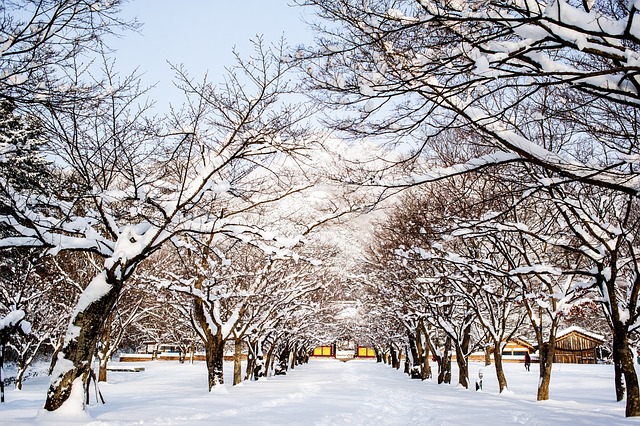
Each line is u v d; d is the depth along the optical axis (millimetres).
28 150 11180
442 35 6730
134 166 12531
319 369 51844
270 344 36188
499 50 6230
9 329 13305
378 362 75750
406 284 26172
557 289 19766
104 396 19969
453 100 7648
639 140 9289
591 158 11672
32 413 12164
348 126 7734
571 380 31531
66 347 10531
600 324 45219
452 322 26125
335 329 53875
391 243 25781
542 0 6145
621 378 17594
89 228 11766
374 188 9219
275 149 11977
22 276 22781
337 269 29469
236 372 24250
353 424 11992
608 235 13141
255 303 23297
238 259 25516
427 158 12570
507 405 15750
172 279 20750
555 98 9602
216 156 11977
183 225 12781
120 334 31469
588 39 6145
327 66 7176
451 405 15633
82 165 12078
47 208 12680
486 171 9727
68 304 26719
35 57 8250
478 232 12047
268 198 14391
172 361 62531
